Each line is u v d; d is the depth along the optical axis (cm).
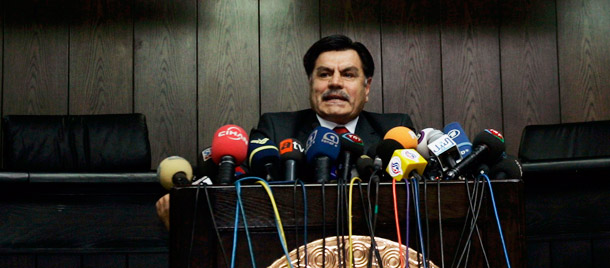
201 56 409
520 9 421
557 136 338
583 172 240
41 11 404
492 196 119
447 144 149
